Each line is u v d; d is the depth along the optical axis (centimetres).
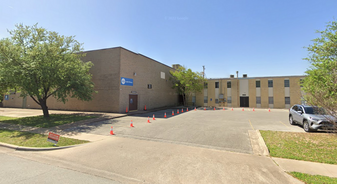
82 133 945
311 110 1066
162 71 3022
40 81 1310
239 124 1273
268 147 691
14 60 1209
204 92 3762
